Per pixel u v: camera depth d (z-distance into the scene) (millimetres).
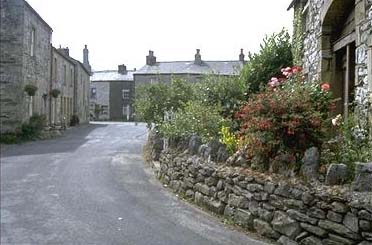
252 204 6242
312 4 9602
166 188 9602
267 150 6090
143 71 54156
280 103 5746
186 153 9008
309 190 5238
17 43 21812
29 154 15797
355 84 7008
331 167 5141
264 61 12484
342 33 8461
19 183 10289
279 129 5762
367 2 6461
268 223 5875
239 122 9547
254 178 6227
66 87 33281
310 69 9727
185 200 8352
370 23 6316
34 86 22922
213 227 6523
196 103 11133
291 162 5781
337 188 4953
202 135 9266
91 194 9047
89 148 18062
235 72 16406
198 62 53969
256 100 6078
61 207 7945
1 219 7133
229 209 6812
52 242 5910
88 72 43938
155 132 14406
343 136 5801
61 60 31406
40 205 8109
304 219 5277
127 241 5914
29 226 6715
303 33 10578
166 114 13641
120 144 20109
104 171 12078
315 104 5965
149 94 15609
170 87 15734
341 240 4805
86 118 43625
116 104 59500
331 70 8734
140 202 8281
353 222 4680
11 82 21734
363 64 6566
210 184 7496
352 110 7637
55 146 18766
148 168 12633
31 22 23469
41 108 25953
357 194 4695
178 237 6051
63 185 10047
